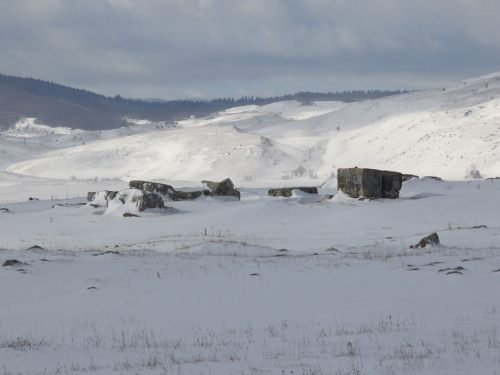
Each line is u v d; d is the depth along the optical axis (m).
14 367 22.91
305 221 102.19
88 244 81.00
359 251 61.94
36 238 91.38
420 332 26.28
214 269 48.03
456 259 49.59
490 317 28.41
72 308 35.16
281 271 46.75
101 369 22.19
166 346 26.27
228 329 29.52
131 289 40.53
